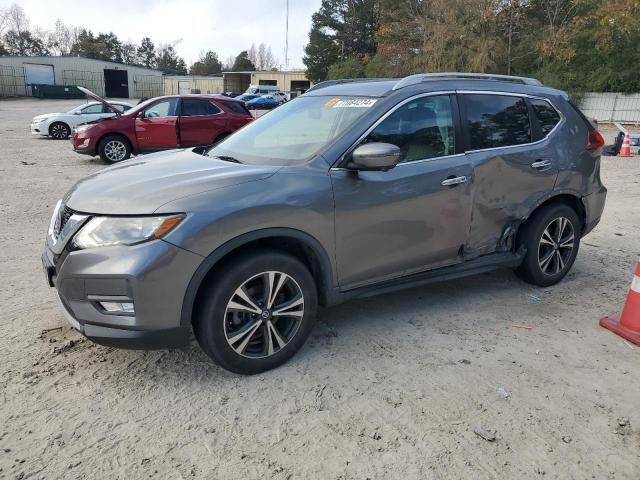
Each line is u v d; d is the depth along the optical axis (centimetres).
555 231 462
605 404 302
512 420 286
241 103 1305
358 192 340
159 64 12056
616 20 2448
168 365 334
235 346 311
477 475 247
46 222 682
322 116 388
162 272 280
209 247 290
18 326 382
